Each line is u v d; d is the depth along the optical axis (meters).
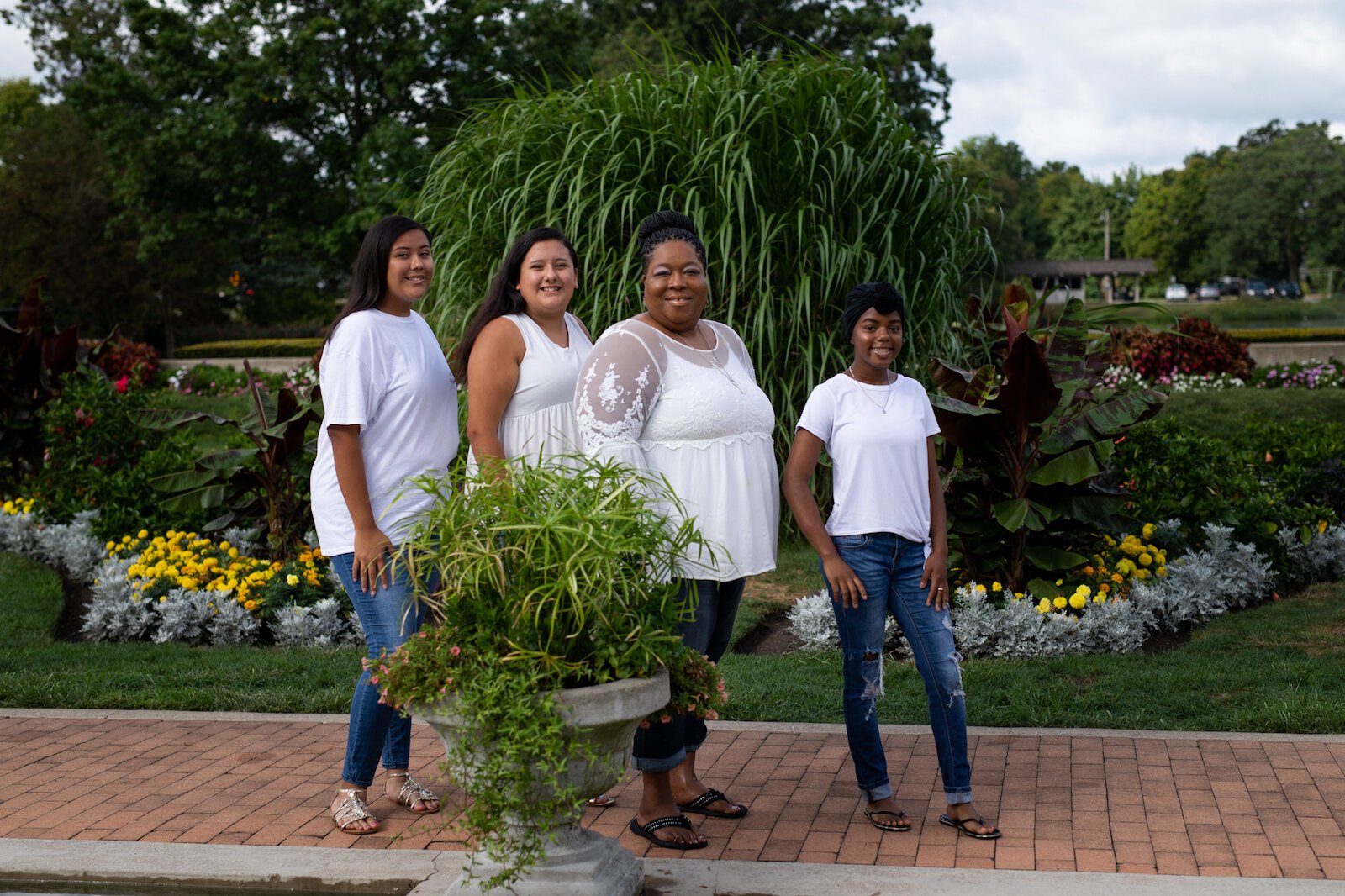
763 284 7.70
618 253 7.78
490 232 8.16
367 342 3.47
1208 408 13.47
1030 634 5.55
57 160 34.28
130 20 24.80
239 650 6.08
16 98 45.94
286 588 6.44
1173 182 102.00
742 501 3.32
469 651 2.77
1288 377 16.27
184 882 3.27
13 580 7.47
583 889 2.87
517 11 26.66
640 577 2.91
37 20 35.22
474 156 8.45
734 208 7.71
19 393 9.38
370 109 25.70
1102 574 5.93
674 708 3.12
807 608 5.93
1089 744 4.25
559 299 3.60
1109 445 5.58
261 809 3.77
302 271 41.66
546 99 8.41
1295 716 4.39
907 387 3.57
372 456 3.50
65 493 8.56
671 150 7.96
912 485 3.48
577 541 2.75
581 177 7.65
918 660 3.52
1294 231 79.62
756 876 3.15
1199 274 87.75
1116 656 5.53
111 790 3.97
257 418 7.01
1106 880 3.04
